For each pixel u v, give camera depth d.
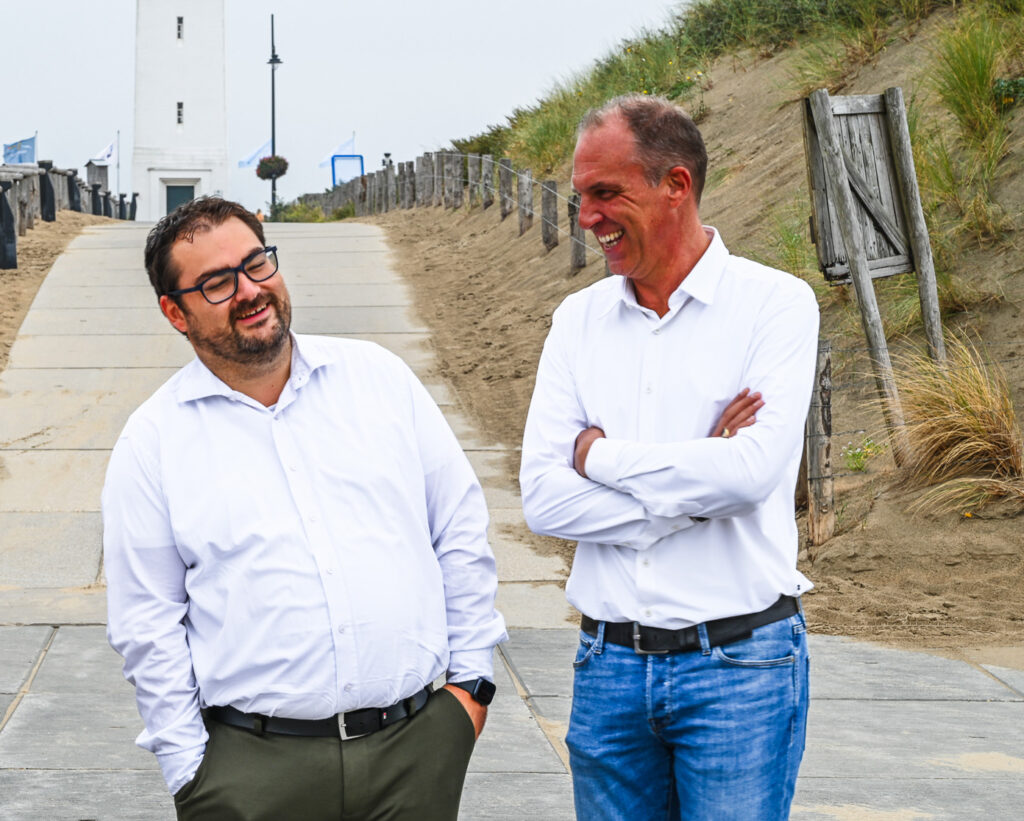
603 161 2.34
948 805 3.77
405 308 13.13
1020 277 7.91
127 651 2.33
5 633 5.51
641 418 2.42
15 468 8.35
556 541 7.27
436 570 2.43
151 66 45.00
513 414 9.54
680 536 2.35
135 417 2.37
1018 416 6.87
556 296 12.29
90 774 3.91
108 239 17.44
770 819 2.34
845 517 6.73
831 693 4.85
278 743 2.29
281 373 2.35
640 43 17.58
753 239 10.16
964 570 6.14
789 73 13.20
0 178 17.20
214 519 2.29
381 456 2.36
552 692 4.85
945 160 8.92
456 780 2.41
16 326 11.95
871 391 7.71
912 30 11.66
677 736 2.37
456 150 21.70
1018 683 4.97
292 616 2.26
